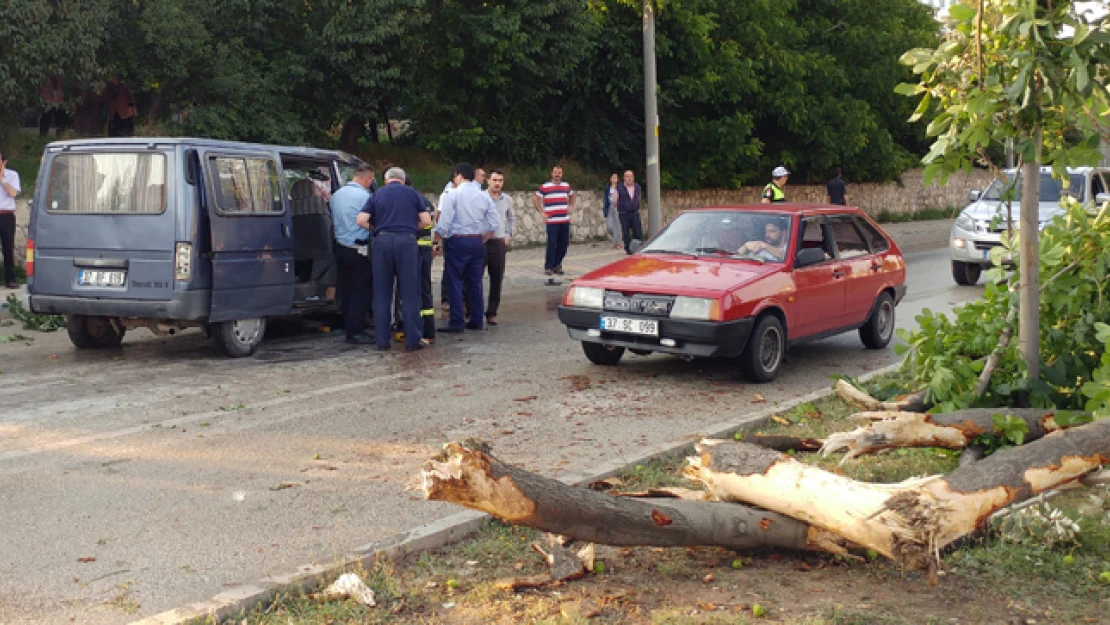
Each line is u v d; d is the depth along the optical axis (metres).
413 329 11.06
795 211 10.38
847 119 32.38
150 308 9.95
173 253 9.85
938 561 4.55
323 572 4.60
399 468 6.48
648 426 7.63
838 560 4.96
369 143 25.25
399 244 10.91
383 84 22.36
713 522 4.77
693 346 9.03
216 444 7.05
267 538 5.20
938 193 43.38
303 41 21.83
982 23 6.10
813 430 7.41
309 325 13.07
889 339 11.59
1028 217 6.66
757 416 7.68
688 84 27.41
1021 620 4.33
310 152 11.65
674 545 4.74
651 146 21.95
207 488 6.05
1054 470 4.82
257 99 21.02
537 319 13.70
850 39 33.53
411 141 26.20
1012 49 5.92
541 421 7.78
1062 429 5.07
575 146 27.94
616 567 4.84
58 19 17.34
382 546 4.90
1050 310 7.11
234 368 9.91
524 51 24.08
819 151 32.88
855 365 10.40
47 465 6.52
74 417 7.79
